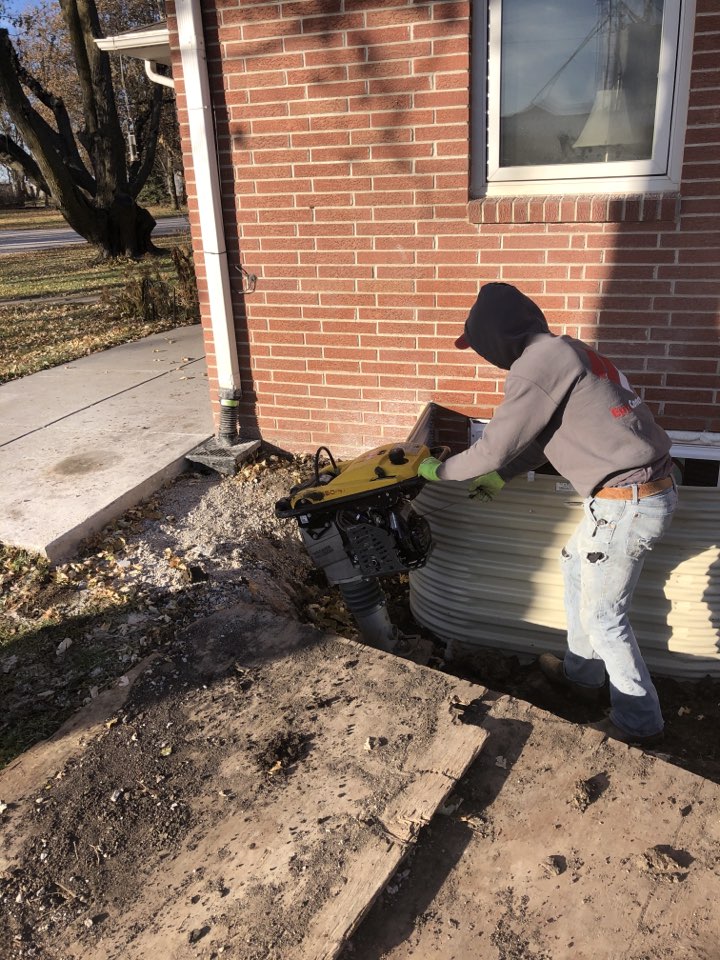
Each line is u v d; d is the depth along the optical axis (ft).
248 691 9.62
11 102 56.24
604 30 12.25
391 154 13.67
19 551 12.76
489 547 11.76
